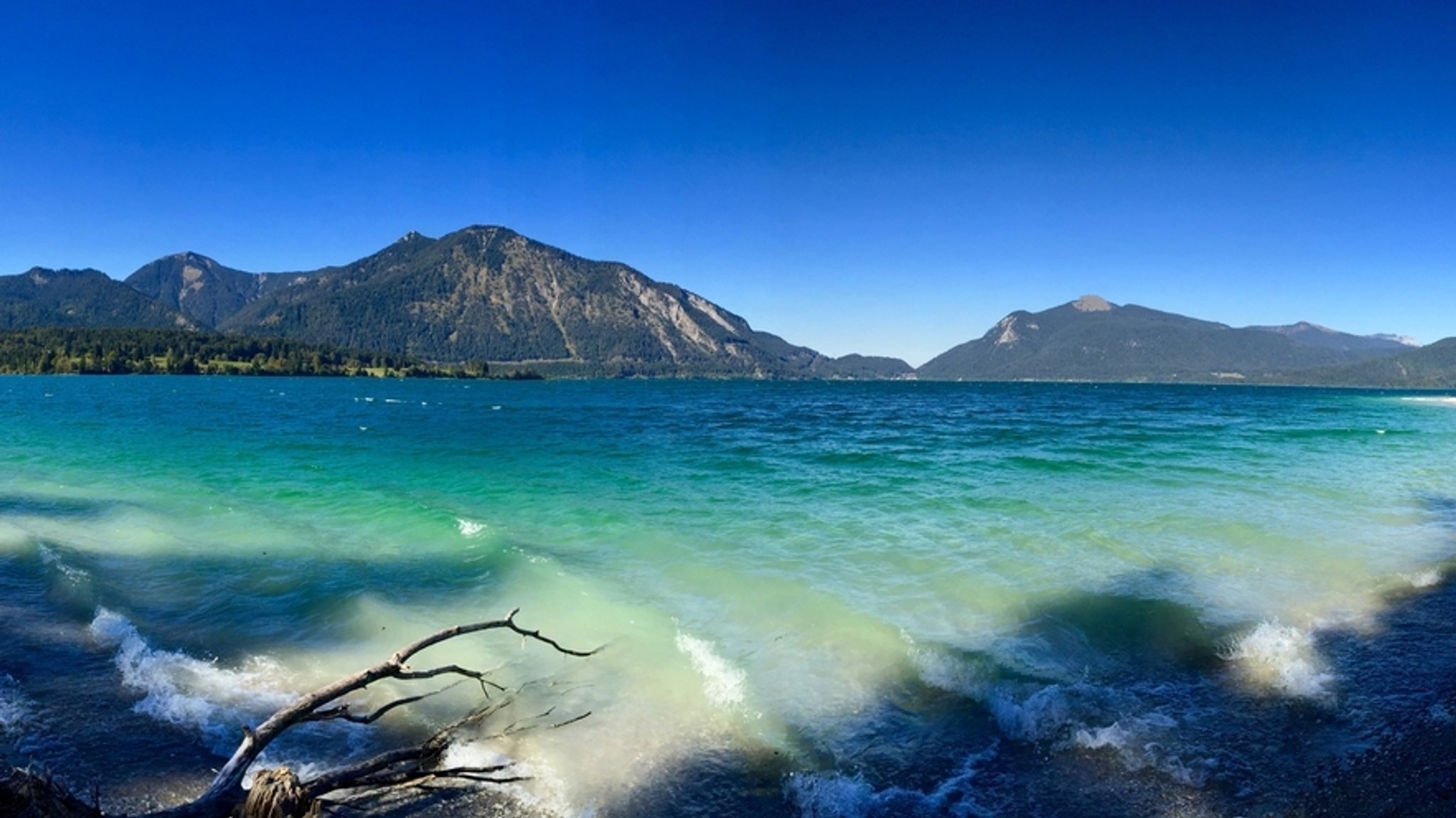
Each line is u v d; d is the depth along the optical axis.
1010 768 6.19
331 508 16.94
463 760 6.30
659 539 13.61
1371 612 9.86
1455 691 7.44
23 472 22.45
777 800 5.80
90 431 36.72
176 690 7.49
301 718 5.36
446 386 175.50
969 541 13.23
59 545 13.06
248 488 19.73
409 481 21.06
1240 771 6.12
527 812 5.66
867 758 6.35
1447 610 9.89
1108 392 172.38
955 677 7.71
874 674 7.83
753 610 9.70
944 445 32.47
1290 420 55.47
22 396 73.75
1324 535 14.02
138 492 19.08
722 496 18.33
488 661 8.23
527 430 42.34
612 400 99.81
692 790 5.92
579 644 8.63
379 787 5.87
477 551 12.86
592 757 6.37
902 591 10.37
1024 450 29.83
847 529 14.30
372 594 10.35
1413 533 14.37
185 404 64.88
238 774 4.96
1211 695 7.42
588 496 18.31
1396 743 6.47
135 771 6.07
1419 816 5.44
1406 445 33.50
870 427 45.00
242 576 11.42
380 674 5.52
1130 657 8.29
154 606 10.05
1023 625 9.10
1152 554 12.37
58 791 4.38
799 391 164.75
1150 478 21.14
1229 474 22.06
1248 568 11.67
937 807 5.67
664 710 7.14
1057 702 7.14
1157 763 6.23
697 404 85.81
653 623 9.26
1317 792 5.80
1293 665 8.06
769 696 7.41
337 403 74.88
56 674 7.84
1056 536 13.64
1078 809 5.64
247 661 8.26
